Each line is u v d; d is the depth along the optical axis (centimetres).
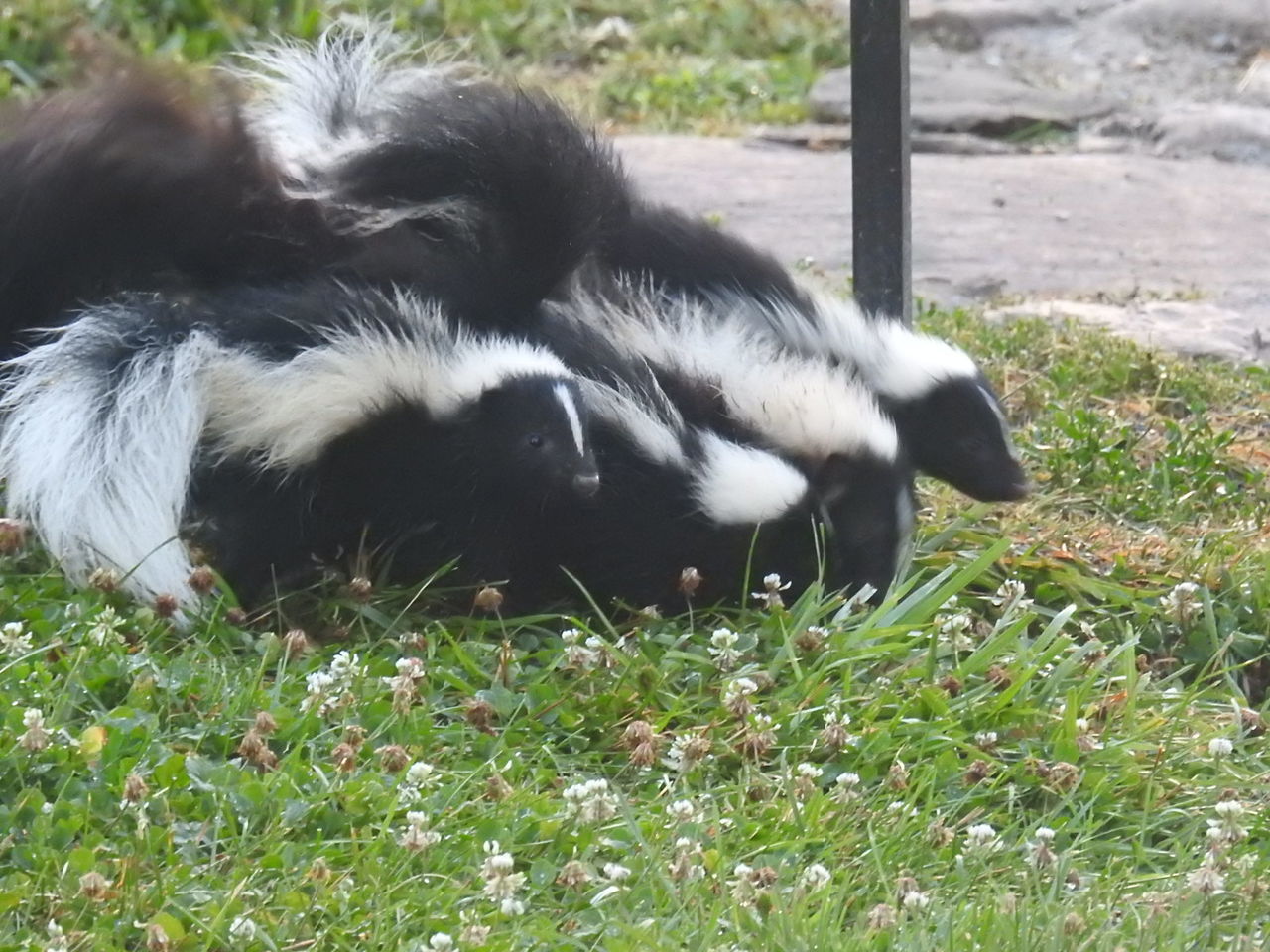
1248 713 827
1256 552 1002
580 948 600
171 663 764
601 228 1016
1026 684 823
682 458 924
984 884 668
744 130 1975
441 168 948
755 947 598
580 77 2062
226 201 923
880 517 959
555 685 789
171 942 580
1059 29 2309
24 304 927
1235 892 662
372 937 601
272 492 887
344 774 690
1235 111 2017
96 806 654
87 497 838
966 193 1783
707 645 856
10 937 580
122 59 1012
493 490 911
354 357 888
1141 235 1675
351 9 1988
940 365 1048
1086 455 1122
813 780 723
